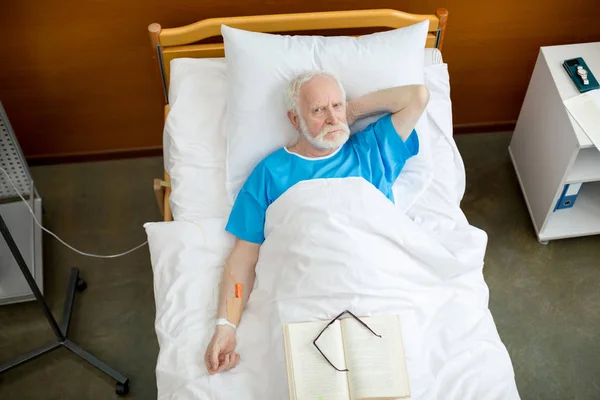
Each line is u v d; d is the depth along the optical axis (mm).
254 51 1938
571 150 2111
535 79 2369
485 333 1747
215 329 1744
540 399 2131
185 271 1836
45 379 2180
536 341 2254
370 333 1639
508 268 2432
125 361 2221
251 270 1872
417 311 1725
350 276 1676
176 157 2039
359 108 1931
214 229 1900
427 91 1869
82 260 2457
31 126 2576
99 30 2266
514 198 2621
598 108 2117
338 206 1749
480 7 2344
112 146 2711
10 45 2266
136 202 2617
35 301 2348
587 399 2129
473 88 2652
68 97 2482
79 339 2271
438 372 1661
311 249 1710
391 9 2145
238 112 1957
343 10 2303
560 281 2398
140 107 2566
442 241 1879
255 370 1687
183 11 2244
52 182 2676
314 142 1828
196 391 1649
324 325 1655
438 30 2186
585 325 2293
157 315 1801
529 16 2396
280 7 2270
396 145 1924
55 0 2156
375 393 1587
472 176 2686
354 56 1963
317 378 1602
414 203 2004
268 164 1898
